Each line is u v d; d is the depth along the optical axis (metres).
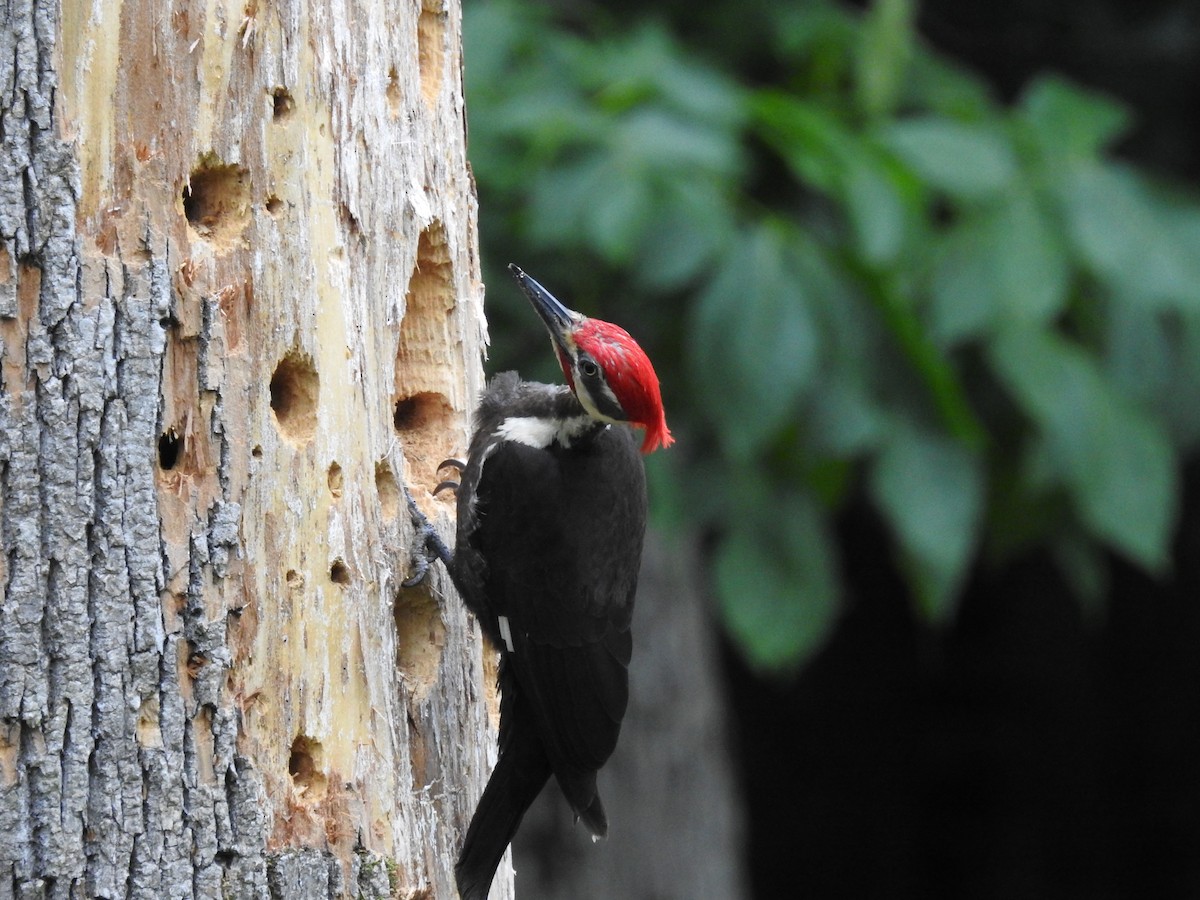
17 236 6.71
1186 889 21.92
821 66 11.57
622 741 14.42
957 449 10.24
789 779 22.67
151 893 6.80
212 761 6.97
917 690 22.66
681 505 10.52
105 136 6.85
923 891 23.02
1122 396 10.33
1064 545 11.82
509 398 9.14
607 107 10.02
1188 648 21.89
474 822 8.10
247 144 7.16
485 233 10.27
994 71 15.89
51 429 6.73
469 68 10.02
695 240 9.59
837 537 21.58
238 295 7.13
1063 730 22.44
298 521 7.27
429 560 8.17
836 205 10.83
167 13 6.95
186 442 7.00
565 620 8.80
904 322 10.02
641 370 8.69
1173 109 15.57
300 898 7.15
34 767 6.65
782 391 9.62
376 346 7.71
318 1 7.40
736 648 20.91
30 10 6.73
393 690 7.70
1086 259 10.40
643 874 14.40
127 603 6.81
